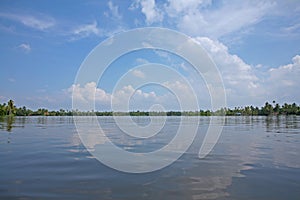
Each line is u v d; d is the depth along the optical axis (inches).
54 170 408.2
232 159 505.0
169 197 283.9
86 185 327.3
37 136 941.2
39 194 291.1
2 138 871.1
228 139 858.8
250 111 5585.6
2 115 4099.4
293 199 278.5
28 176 370.3
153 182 342.6
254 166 439.5
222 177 368.5
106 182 341.1
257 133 1088.8
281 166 439.5
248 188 315.9
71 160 490.9
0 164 452.8
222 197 284.0
